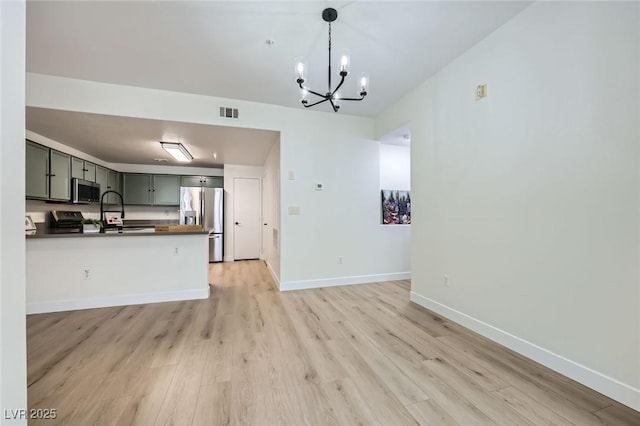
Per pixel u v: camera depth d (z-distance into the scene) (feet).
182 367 6.27
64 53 8.15
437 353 6.94
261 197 20.85
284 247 12.59
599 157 5.32
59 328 8.39
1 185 2.70
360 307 10.36
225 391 5.43
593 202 5.42
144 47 7.89
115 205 18.97
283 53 8.27
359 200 13.84
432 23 7.06
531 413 4.84
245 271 16.69
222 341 7.57
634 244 4.87
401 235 14.73
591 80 5.41
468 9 6.58
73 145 14.16
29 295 9.67
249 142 14.19
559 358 6.02
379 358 6.69
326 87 10.47
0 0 2.70
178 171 20.76
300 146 12.75
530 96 6.57
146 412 4.85
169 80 9.84
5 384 2.74
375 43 7.87
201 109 11.09
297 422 4.64
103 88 9.94
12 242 2.81
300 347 7.24
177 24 6.94
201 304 10.69
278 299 11.31
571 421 4.66
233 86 10.36
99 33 7.23
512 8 6.60
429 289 10.11
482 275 7.93
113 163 19.03
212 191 19.51
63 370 6.12
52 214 13.96
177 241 11.21
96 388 5.50
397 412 4.88
